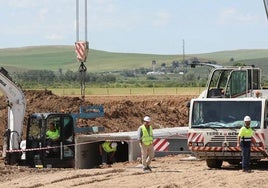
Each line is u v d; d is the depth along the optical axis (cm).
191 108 3041
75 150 3441
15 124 3431
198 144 3000
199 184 2528
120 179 2694
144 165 2933
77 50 4216
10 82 3428
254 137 2923
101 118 4853
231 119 2980
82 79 4959
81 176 2853
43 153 3372
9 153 3378
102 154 3572
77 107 4934
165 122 5362
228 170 3006
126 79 19850
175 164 3331
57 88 11919
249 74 3195
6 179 2881
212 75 3234
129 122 5050
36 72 18812
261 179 2644
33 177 2878
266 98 3030
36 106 4991
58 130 3406
